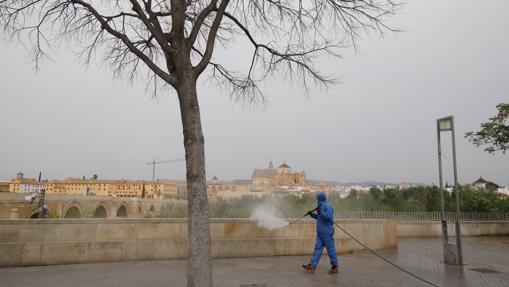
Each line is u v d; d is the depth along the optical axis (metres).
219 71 9.05
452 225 20.17
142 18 6.33
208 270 5.65
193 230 5.69
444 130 11.48
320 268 9.65
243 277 8.33
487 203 23.95
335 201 26.80
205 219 5.76
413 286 7.77
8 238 9.27
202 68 6.21
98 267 9.14
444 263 10.73
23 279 7.75
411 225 19.64
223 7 6.66
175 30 6.07
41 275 8.16
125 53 8.64
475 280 8.56
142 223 10.42
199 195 5.76
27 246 9.27
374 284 7.89
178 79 6.06
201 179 5.82
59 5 7.32
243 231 11.30
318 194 9.48
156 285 7.37
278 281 8.00
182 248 10.52
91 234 9.98
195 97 6.04
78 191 101.50
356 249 12.76
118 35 6.53
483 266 10.45
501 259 11.91
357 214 19.50
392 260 11.08
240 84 9.16
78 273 8.41
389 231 13.60
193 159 5.82
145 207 58.75
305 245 11.75
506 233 21.19
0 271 8.55
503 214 22.06
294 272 9.02
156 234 10.49
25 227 9.43
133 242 10.16
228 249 10.95
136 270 8.81
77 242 9.67
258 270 9.17
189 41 6.26
